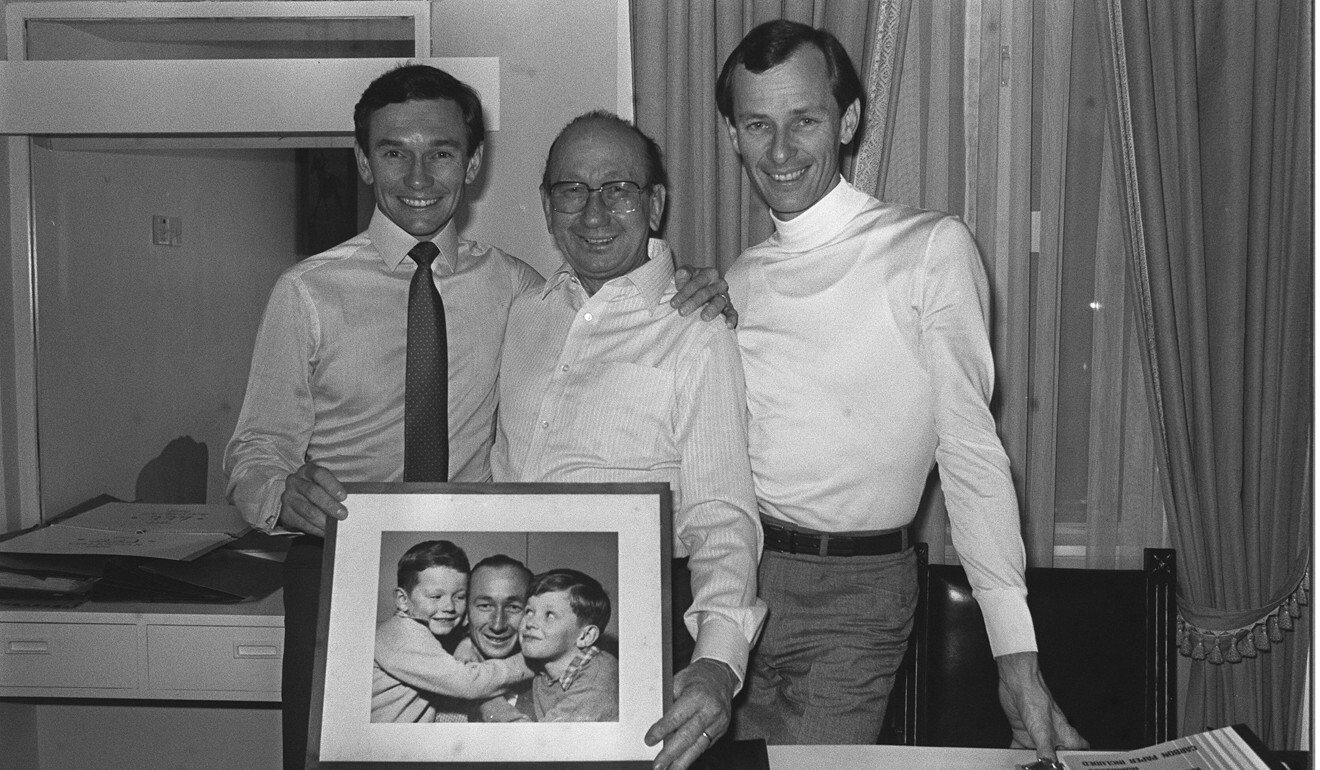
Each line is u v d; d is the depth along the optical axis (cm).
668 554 116
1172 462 227
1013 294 229
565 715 111
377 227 176
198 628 185
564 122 226
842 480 155
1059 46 227
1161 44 218
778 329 157
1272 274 223
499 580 115
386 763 109
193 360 221
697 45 217
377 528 117
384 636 113
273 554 210
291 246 214
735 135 156
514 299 165
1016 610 133
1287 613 229
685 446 141
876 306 151
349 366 173
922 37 227
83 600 187
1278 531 228
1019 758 121
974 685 196
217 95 202
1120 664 197
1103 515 237
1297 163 219
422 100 166
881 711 160
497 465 159
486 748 109
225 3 212
